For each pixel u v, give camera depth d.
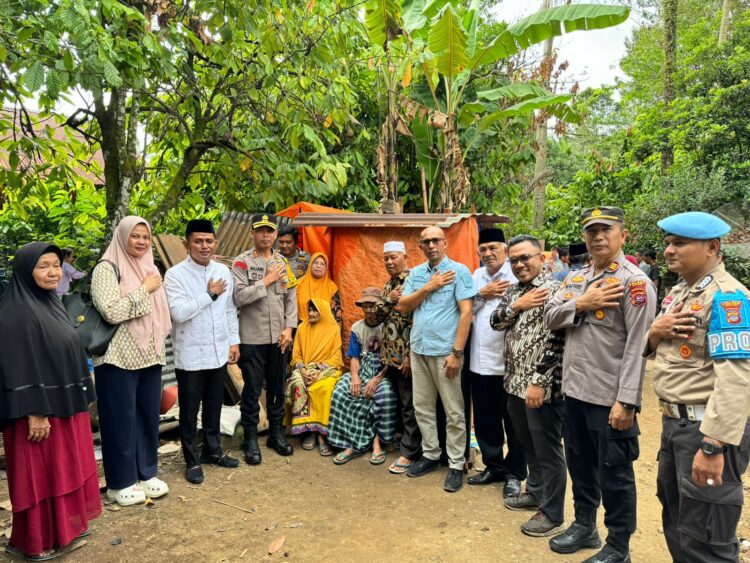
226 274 4.17
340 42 5.72
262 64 5.57
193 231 3.94
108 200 5.50
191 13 4.97
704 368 2.18
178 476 4.00
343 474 4.15
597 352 2.76
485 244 3.91
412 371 4.09
